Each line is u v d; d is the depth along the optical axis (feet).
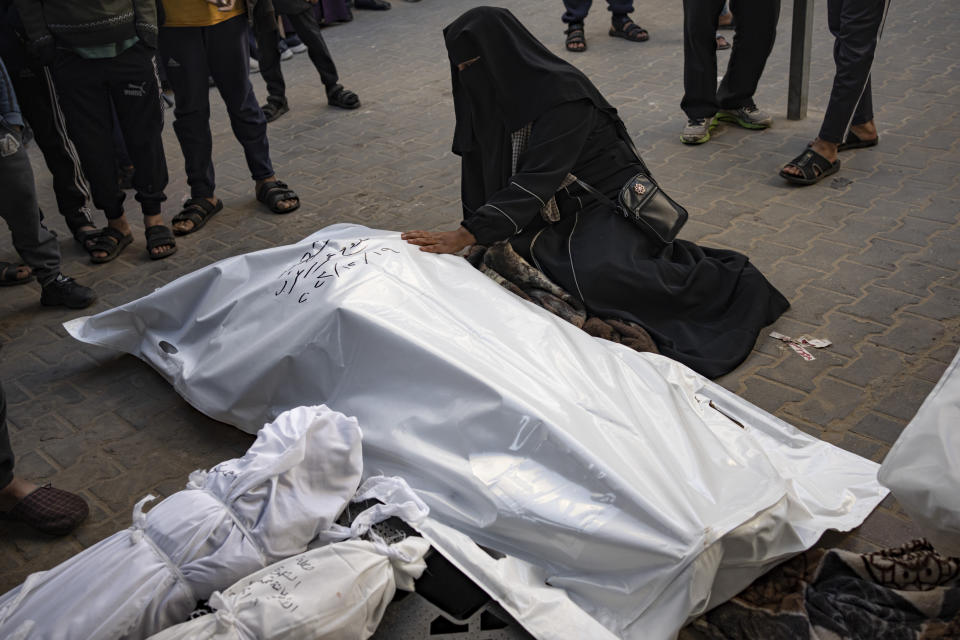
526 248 11.56
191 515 7.48
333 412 8.43
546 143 10.81
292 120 21.97
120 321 11.68
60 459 10.45
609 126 11.81
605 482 7.56
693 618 7.25
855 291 12.39
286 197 16.89
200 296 11.17
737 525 7.20
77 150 15.05
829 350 11.18
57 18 13.34
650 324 11.43
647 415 8.71
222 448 10.45
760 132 18.49
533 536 7.67
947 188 15.05
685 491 7.62
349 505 8.38
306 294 9.80
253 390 9.80
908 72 20.45
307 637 6.66
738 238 14.17
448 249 10.63
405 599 7.61
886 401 10.19
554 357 9.16
